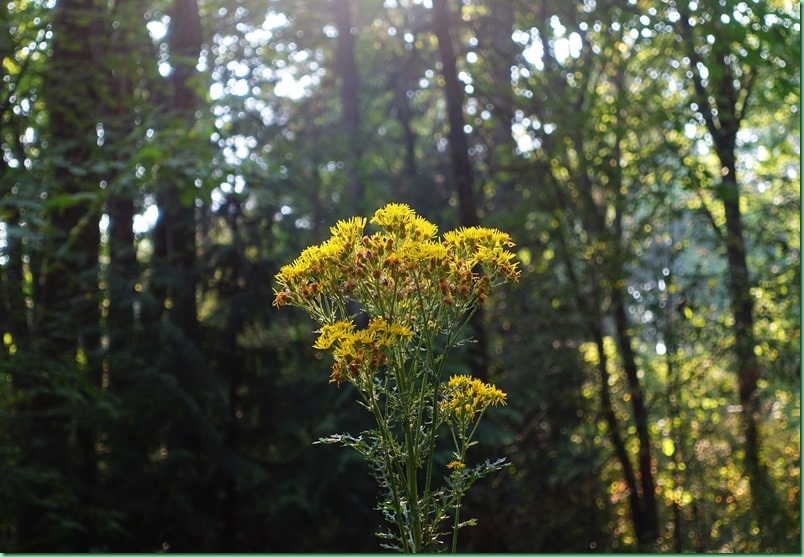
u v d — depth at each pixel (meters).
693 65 11.42
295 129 13.45
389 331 2.30
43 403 8.51
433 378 2.46
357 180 12.60
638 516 11.59
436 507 2.30
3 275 7.98
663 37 11.57
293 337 12.21
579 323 11.98
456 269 2.45
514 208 12.78
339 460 9.97
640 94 11.71
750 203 14.10
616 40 11.03
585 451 11.97
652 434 12.77
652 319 11.65
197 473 10.12
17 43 7.91
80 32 9.02
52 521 8.02
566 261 11.91
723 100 11.17
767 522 10.30
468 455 9.20
